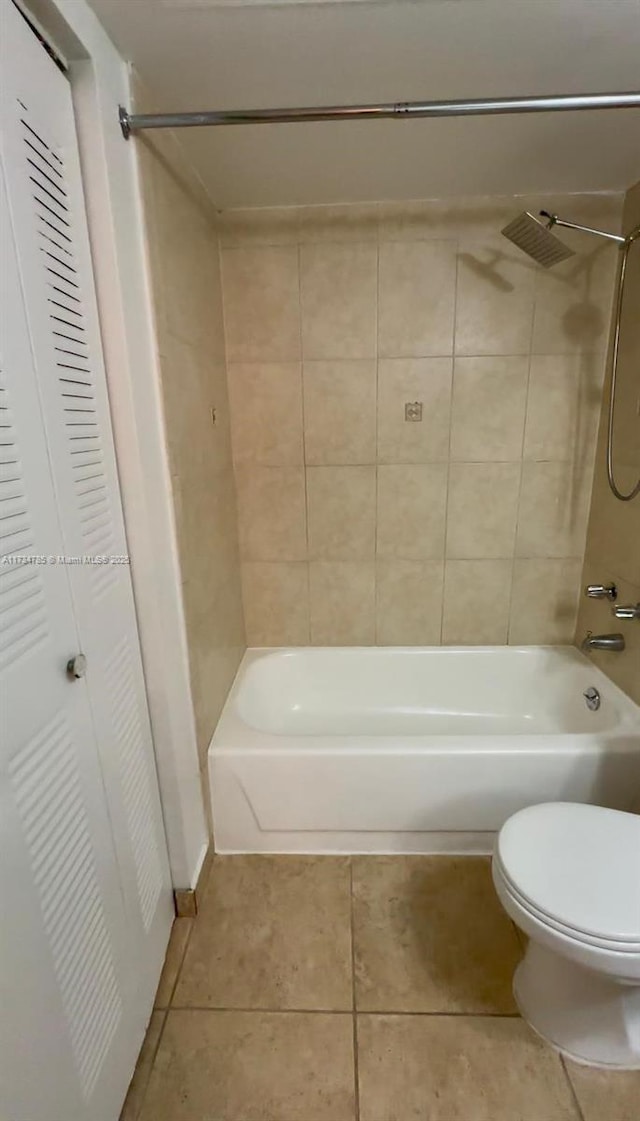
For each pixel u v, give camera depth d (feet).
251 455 6.84
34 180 2.69
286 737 5.47
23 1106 2.37
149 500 3.91
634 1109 3.50
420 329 6.31
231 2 3.06
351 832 5.51
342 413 6.63
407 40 3.46
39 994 2.52
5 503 2.38
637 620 5.70
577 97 3.25
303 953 4.54
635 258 5.62
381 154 4.90
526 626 7.30
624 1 3.14
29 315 2.62
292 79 3.88
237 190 5.59
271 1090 3.62
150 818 4.18
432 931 4.72
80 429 3.16
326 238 6.08
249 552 7.22
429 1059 3.78
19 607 2.48
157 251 4.08
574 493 6.74
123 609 3.75
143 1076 3.69
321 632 7.52
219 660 5.92
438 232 6.01
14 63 2.54
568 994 3.73
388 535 7.06
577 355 6.29
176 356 4.52
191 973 4.38
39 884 2.56
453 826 5.43
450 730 7.12
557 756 5.19
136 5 3.06
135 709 3.92
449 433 6.63
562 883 3.48
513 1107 3.52
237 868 5.41
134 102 3.70
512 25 3.34
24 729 2.50
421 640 7.45
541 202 5.88
